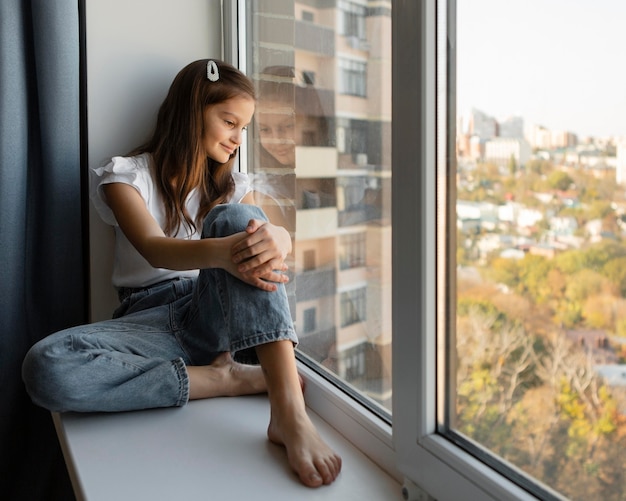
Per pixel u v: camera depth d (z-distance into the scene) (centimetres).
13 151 141
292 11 138
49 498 154
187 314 134
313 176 131
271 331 110
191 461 100
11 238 142
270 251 114
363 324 115
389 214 107
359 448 107
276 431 104
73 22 146
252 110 150
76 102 149
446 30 87
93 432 111
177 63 163
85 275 159
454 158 87
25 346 148
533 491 74
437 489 86
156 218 147
